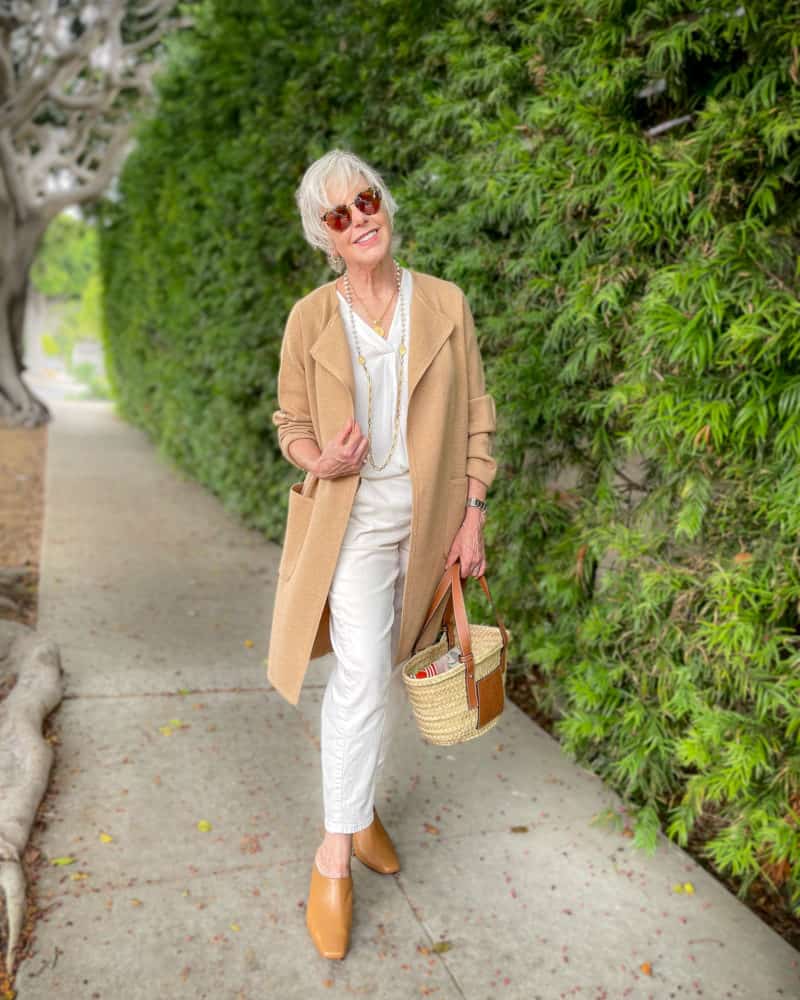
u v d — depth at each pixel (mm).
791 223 2143
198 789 2688
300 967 1965
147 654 3777
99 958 1953
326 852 2064
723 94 2297
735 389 2211
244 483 6523
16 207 12938
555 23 2629
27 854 2289
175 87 8250
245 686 3502
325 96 4582
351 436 1842
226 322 6453
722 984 1993
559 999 1918
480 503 2123
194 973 1926
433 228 3340
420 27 3488
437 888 2279
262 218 5543
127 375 13844
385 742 2242
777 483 2143
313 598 1991
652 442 2422
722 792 2363
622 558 2652
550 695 3201
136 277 11297
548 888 2309
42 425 13766
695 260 2256
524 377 2920
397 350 1968
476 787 2812
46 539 5914
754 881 2484
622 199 2422
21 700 2982
